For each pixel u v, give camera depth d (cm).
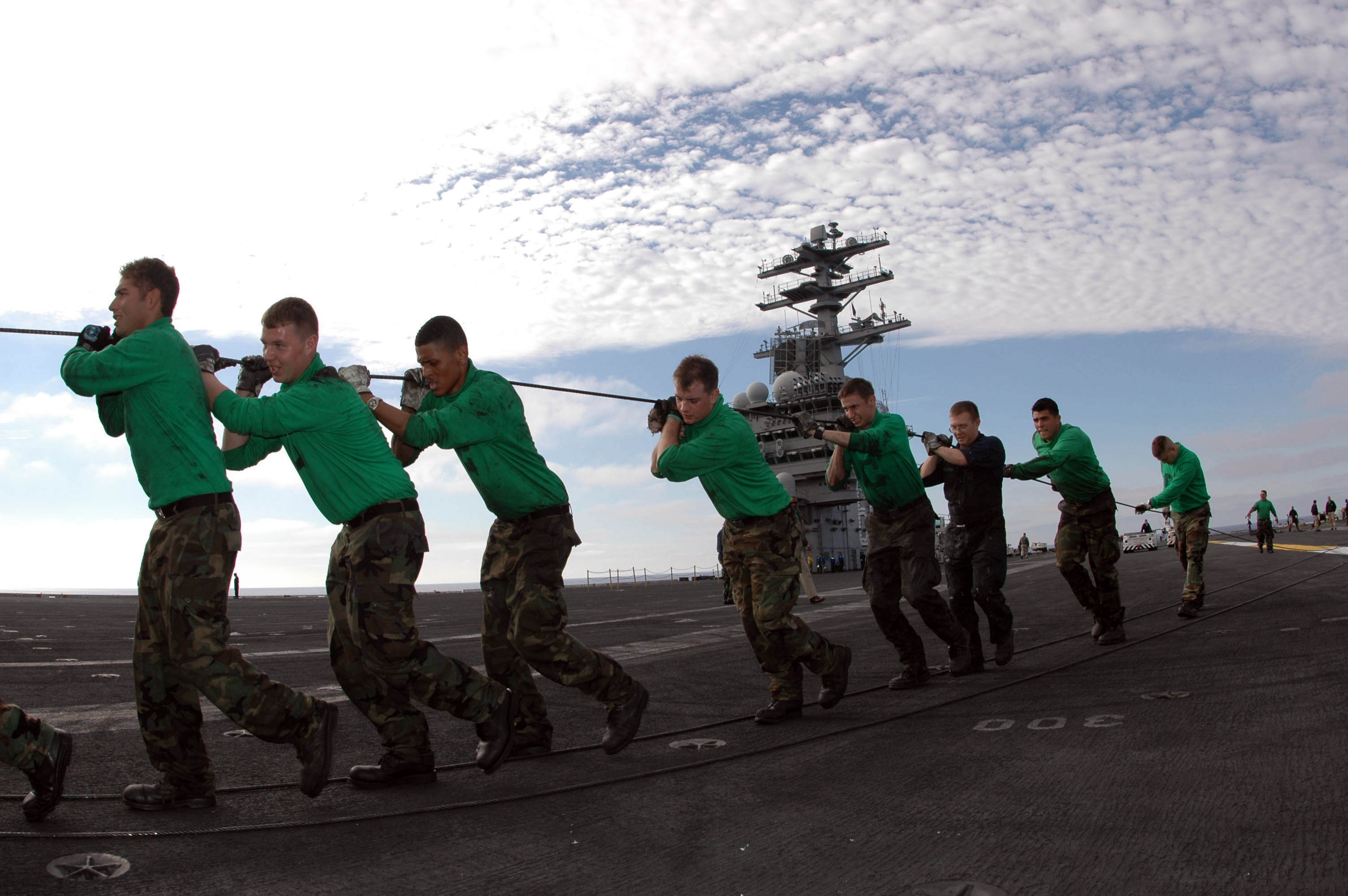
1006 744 405
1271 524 2125
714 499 525
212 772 345
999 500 679
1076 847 258
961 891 229
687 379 498
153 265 349
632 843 284
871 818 300
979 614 1157
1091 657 686
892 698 579
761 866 257
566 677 420
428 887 246
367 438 375
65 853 276
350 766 422
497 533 438
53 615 1594
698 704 584
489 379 416
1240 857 239
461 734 498
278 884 249
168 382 334
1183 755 355
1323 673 506
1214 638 716
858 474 625
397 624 367
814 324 5500
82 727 492
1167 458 903
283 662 791
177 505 331
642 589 3325
